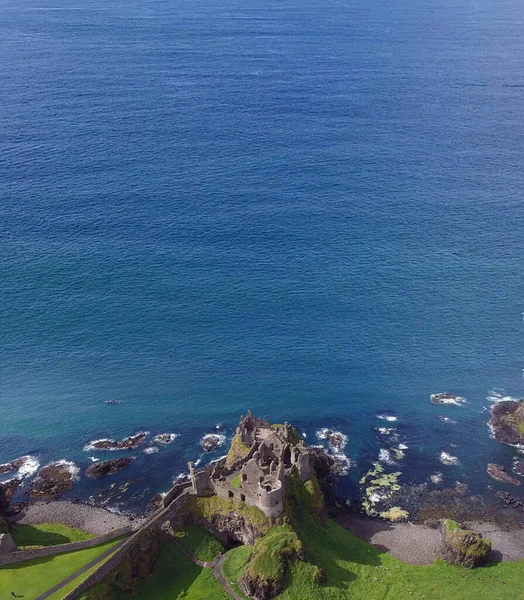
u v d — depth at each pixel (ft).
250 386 542.98
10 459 475.31
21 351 575.79
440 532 407.64
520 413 508.53
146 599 342.44
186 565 362.94
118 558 350.23
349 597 337.52
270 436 410.52
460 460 472.85
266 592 332.19
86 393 536.01
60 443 490.08
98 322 612.29
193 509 383.24
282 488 367.25
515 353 580.71
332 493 442.50
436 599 344.08
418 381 549.95
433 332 605.73
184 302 641.40
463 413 517.14
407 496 440.04
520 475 458.91
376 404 526.57
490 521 418.92
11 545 347.97
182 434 497.87
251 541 367.66
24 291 650.43
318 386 543.80
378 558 376.68
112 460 472.85
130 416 514.27
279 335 599.57
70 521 416.05
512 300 650.02
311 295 655.76
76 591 326.24
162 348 582.76
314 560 354.95
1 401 524.93
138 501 435.12
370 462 471.21
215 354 577.02
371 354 579.07
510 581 362.53
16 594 323.98
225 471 398.83
